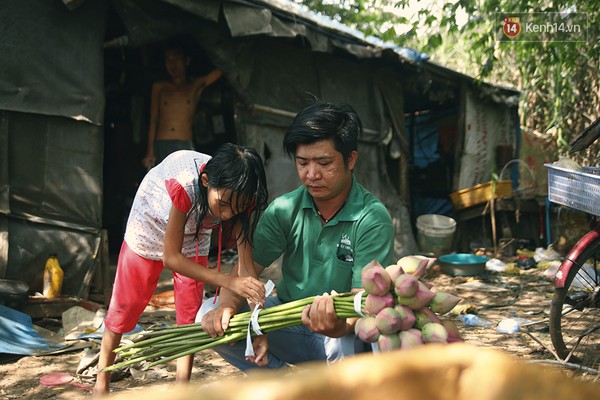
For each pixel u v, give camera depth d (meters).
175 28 5.79
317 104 2.15
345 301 1.85
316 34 6.79
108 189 8.16
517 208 8.87
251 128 6.88
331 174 2.12
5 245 4.89
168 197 2.75
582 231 8.25
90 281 5.34
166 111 6.84
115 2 5.47
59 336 4.41
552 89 9.20
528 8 8.00
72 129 5.29
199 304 3.01
